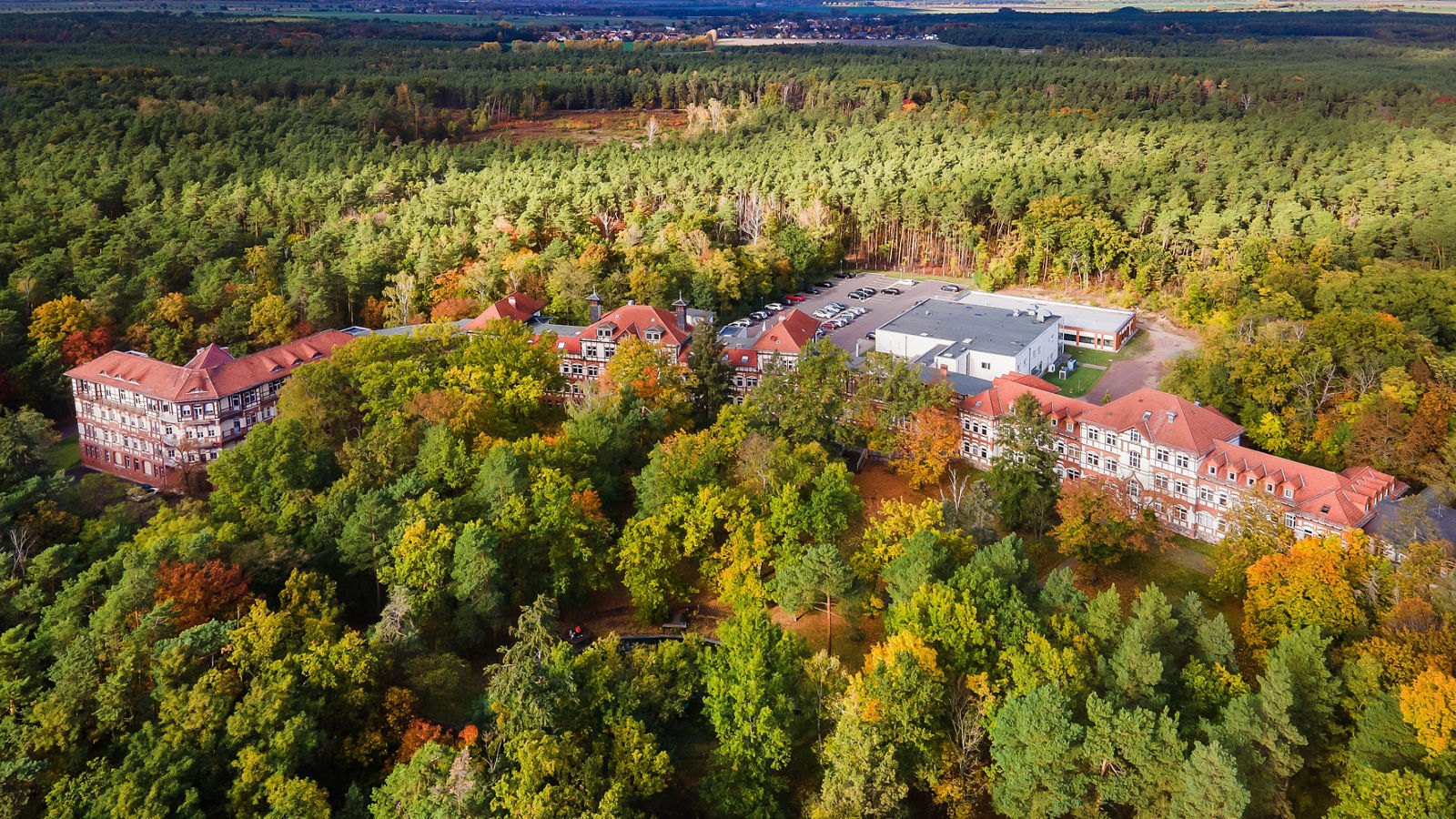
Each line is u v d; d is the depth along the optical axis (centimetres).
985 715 9438
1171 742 8538
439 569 11738
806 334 19438
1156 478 14600
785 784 9500
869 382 16475
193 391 17112
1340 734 9394
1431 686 8612
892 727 9231
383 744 9619
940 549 11494
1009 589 10562
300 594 11056
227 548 11662
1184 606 10425
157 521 12575
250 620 10006
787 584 11738
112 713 9012
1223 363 17612
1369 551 11844
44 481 13638
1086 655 9950
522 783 8381
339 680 9794
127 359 18238
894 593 11206
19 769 8144
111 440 18538
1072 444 15662
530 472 13588
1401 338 17150
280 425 13850
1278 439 15888
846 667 11306
